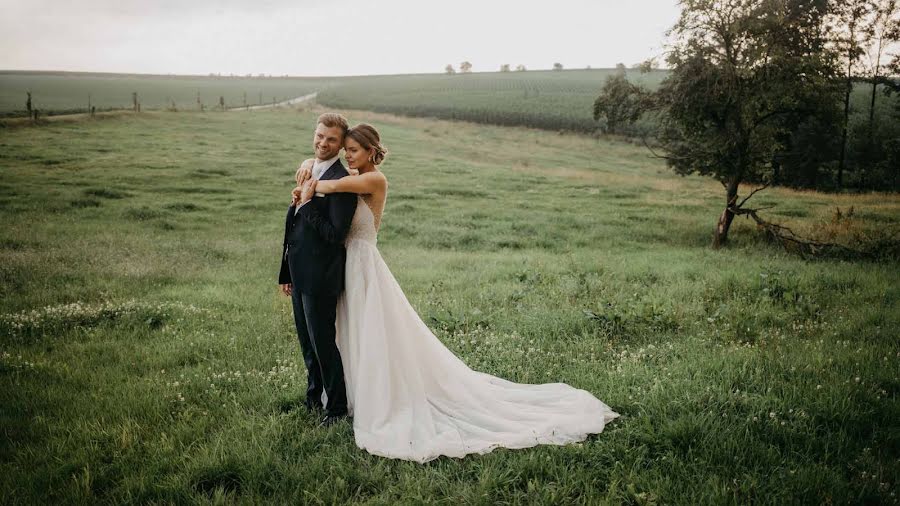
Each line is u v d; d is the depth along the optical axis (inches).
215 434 148.4
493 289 328.5
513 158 1599.4
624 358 205.0
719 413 156.8
